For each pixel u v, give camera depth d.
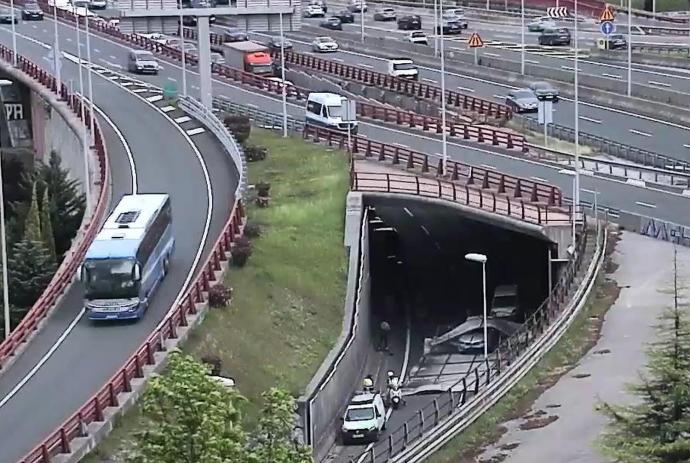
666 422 57.56
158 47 174.62
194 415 45.91
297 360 83.69
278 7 137.62
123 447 64.38
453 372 94.62
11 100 157.12
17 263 99.56
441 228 118.88
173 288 88.00
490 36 197.62
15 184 135.38
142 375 72.06
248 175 114.12
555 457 71.06
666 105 142.00
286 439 48.75
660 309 90.75
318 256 97.50
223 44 176.50
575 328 88.88
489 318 103.31
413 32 195.12
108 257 81.81
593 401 77.31
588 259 99.81
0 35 183.25
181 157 118.62
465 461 71.94
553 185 113.25
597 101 149.75
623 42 177.38
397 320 107.69
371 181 111.38
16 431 68.31
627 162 126.00
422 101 150.00
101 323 82.38
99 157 115.44
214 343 79.56
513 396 79.38
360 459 74.31
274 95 152.88
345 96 148.50
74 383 74.00
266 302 88.31
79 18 176.62
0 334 94.44
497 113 144.00
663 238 104.94
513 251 112.56
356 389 90.31
